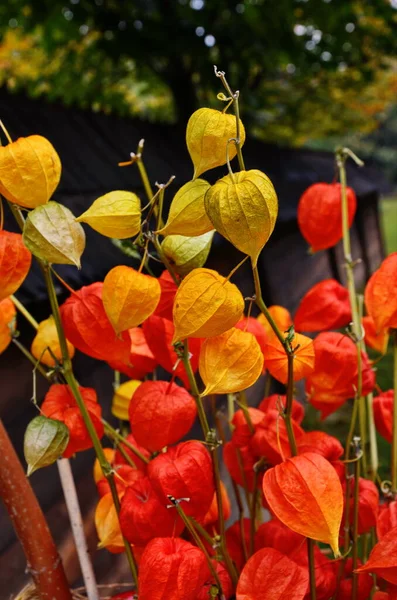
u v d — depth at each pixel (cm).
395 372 101
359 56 521
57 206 85
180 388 93
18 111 257
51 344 101
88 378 225
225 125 82
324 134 848
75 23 436
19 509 99
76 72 552
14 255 87
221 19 451
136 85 753
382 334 105
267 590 90
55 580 100
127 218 85
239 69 479
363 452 101
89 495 220
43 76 573
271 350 96
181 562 87
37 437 91
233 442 102
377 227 1036
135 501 92
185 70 500
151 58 499
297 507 86
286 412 90
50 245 85
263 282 432
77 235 86
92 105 584
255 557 91
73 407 97
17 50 573
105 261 197
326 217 107
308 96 673
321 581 96
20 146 84
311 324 106
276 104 658
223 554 95
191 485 89
